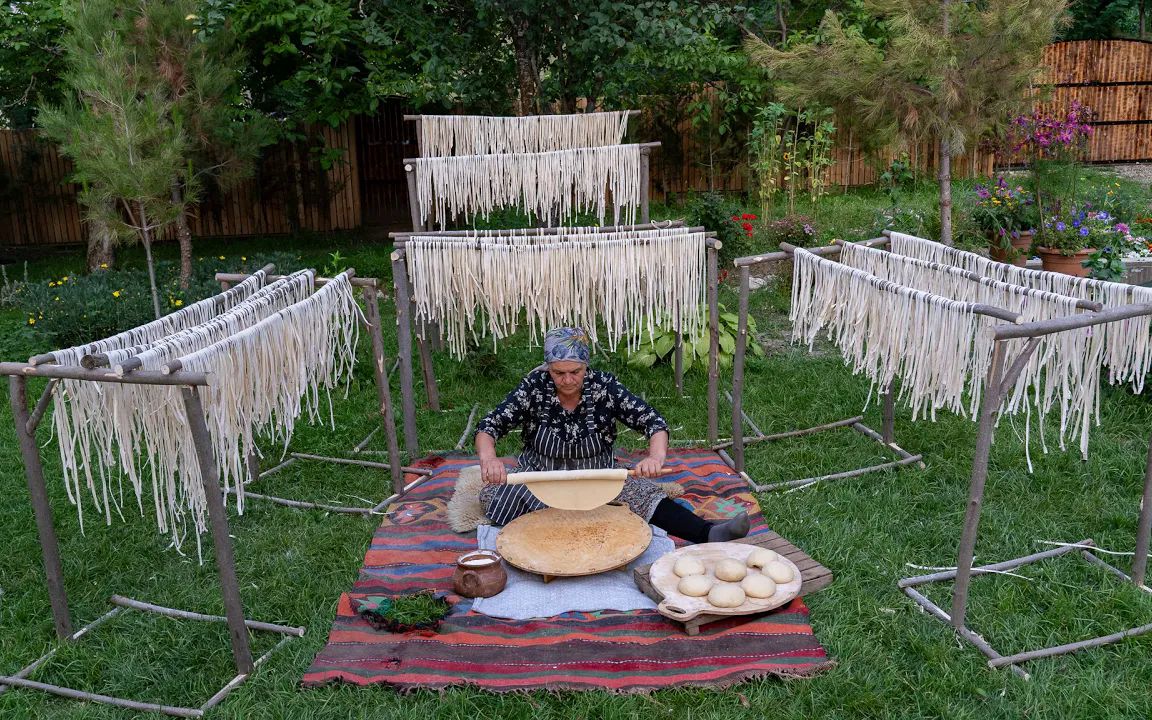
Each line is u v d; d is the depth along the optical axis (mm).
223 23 7695
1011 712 2740
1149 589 3365
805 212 10227
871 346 3674
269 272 4297
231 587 2945
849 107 6496
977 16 5949
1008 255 7773
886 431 4805
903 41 5895
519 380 6273
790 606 3254
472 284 4617
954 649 3041
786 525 3975
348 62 9453
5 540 4086
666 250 4551
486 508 3938
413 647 3064
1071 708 2754
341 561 3773
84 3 6977
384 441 5238
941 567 3602
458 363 6473
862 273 3703
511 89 9195
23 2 8820
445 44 8156
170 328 3432
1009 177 10258
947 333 3248
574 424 3818
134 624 3346
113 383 2785
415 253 4609
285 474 4727
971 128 6273
